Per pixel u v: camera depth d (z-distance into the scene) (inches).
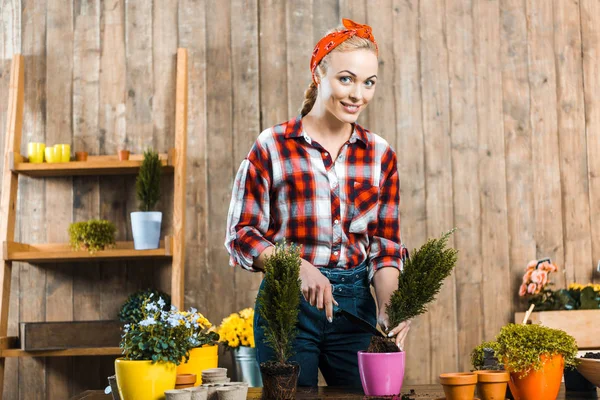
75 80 139.7
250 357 121.0
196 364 64.4
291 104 139.9
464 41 143.7
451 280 139.1
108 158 136.6
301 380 69.3
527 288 135.0
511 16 145.3
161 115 139.2
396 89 141.8
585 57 145.9
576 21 145.9
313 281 64.3
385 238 75.1
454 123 142.2
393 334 63.2
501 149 142.9
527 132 143.8
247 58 140.3
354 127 74.2
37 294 135.5
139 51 140.3
